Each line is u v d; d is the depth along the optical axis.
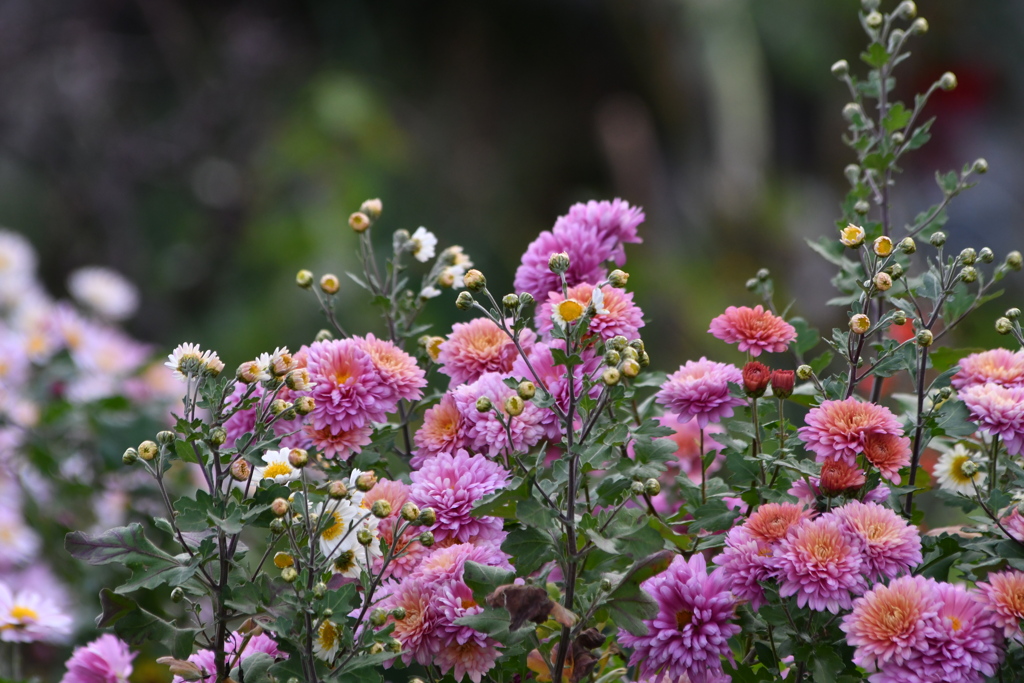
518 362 2.13
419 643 2.08
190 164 6.56
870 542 2.07
